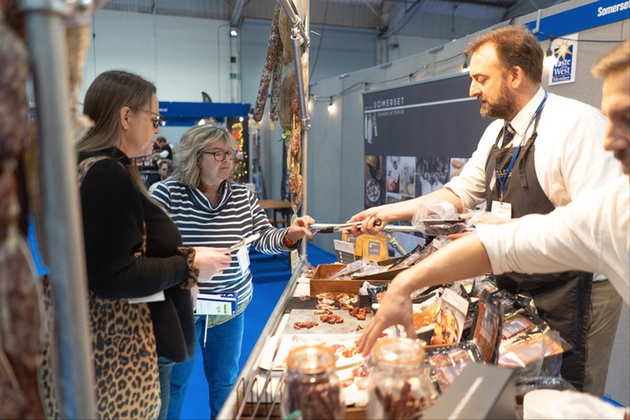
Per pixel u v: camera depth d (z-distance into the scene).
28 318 0.57
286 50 2.25
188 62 9.99
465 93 3.89
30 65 0.53
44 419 0.70
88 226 1.09
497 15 10.42
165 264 1.24
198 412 2.82
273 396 0.98
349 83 6.38
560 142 1.56
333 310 1.60
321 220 7.67
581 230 0.93
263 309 4.73
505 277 1.55
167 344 1.31
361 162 6.20
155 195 2.08
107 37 9.42
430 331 1.29
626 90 0.76
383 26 10.62
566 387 1.06
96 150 1.21
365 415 0.88
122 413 1.16
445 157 4.17
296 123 2.40
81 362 0.59
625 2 2.61
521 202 1.70
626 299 0.91
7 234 0.56
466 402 0.74
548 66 3.18
